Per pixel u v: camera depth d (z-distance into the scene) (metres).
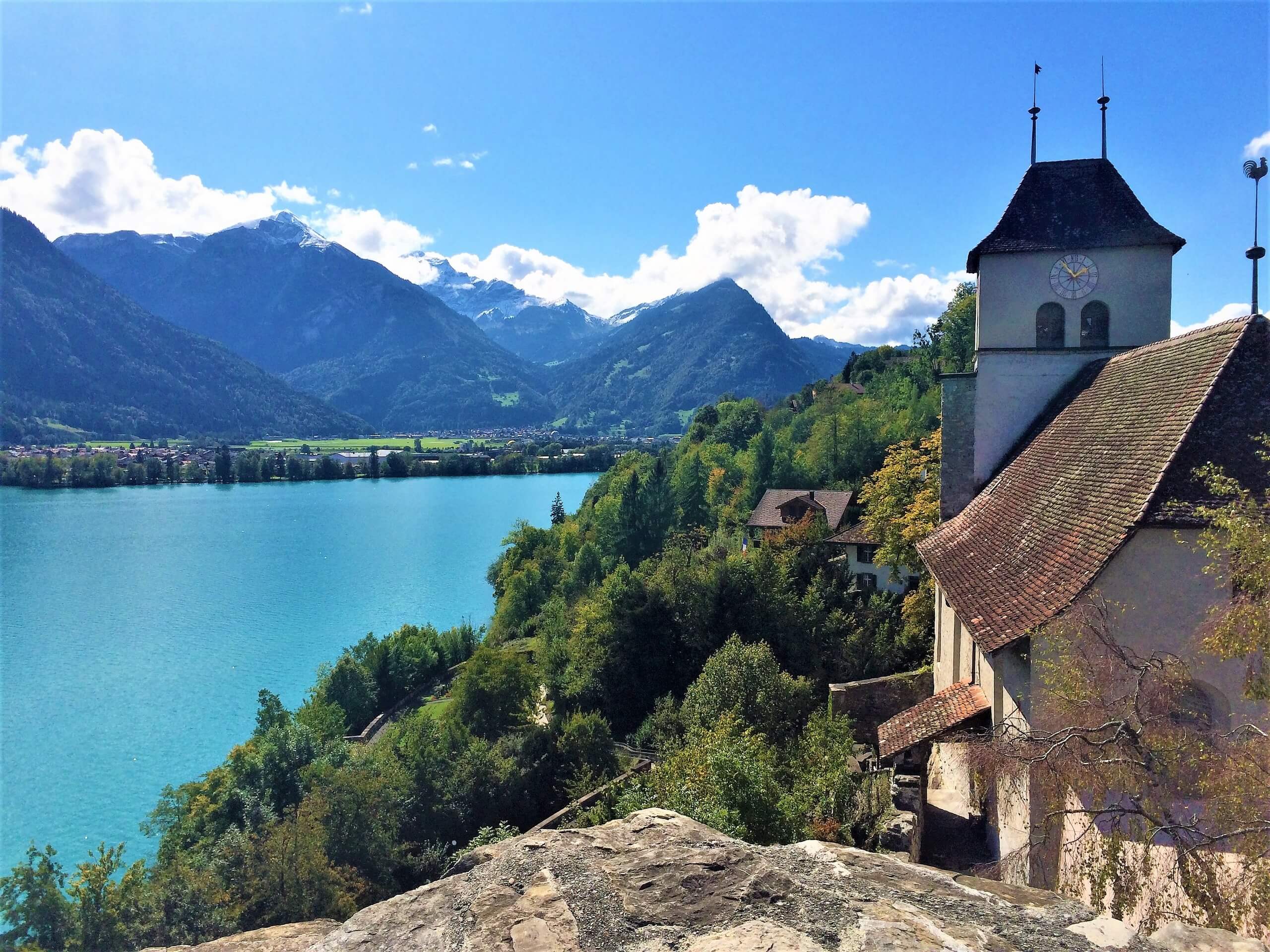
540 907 4.68
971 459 27.14
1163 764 9.71
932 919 4.39
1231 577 11.04
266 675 76.75
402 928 4.74
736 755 17.23
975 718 17.22
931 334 96.19
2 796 54.56
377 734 61.78
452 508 197.62
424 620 95.38
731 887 4.82
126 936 31.25
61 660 80.44
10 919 31.14
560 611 69.25
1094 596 12.16
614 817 21.53
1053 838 12.29
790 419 118.25
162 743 62.41
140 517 177.88
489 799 43.94
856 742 27.84
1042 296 26.14
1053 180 26.86
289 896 34.72
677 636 48.06
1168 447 13.85
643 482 85.44
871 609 43.72
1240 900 8.25
